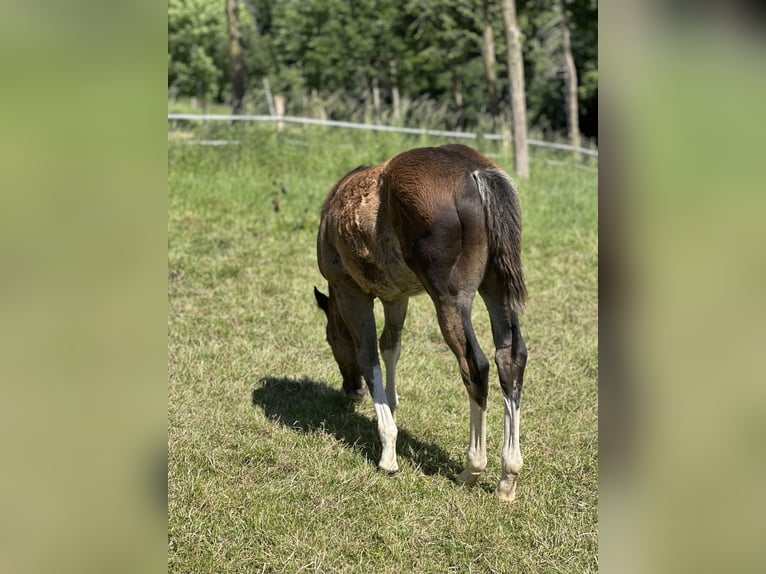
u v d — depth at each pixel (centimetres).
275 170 1036
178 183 906
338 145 1209
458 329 318
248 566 291
